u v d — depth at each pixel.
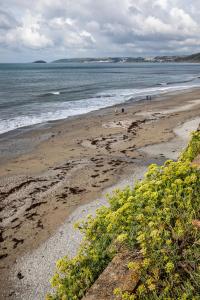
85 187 11.97
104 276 3.50
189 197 4.06
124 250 3.77
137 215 3.99
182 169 4.75
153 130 20.80
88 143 18.33
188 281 2.93
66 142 18.73
